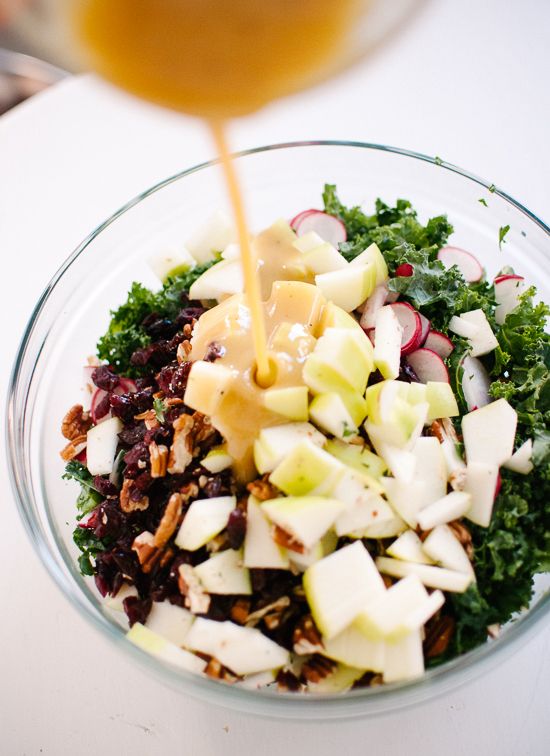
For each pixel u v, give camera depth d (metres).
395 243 0.43
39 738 0.37
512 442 0.37
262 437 0.36
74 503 0.42
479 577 0.36
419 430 0.37
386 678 0.33
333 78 0.28
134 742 0.36
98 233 0.44
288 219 0.50
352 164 0.46
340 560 0.34
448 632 0.35
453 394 0.39
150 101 0.29
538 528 0.36
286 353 0.38
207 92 0.28
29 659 0.38
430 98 0.53
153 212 0.46
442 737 0.35
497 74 0.53
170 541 0.37
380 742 0.36
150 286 0.48
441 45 0.55
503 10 0.55
